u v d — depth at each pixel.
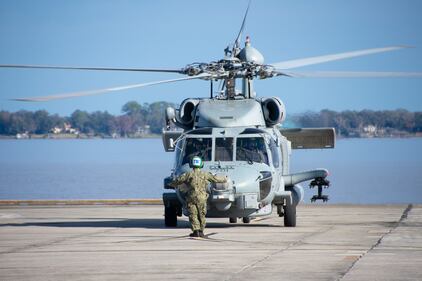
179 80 55.97
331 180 160.00
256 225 58.12
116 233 51.50
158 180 161.50
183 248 43.50
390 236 48.84
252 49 59.34
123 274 35.72
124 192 127.12
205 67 57.03
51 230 53.81
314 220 61.94
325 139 65.88
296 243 45.53
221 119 56.53
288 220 55.69
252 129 55.91
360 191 130.88
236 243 45.59
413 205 77.50
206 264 38.00
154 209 76.25
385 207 75.50
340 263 37.94
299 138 66.31
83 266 37.78
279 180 56.34
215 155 54.75
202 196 48.59
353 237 48.38
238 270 36.41
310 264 37.75
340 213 69.06
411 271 35.78
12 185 150.50
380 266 37.03
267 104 58.44
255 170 53.81
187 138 56.03
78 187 141.88
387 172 190.62
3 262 39.12
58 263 38.69
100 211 73.81
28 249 43.59
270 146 55.78
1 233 51.84
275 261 38.69
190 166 49.09
